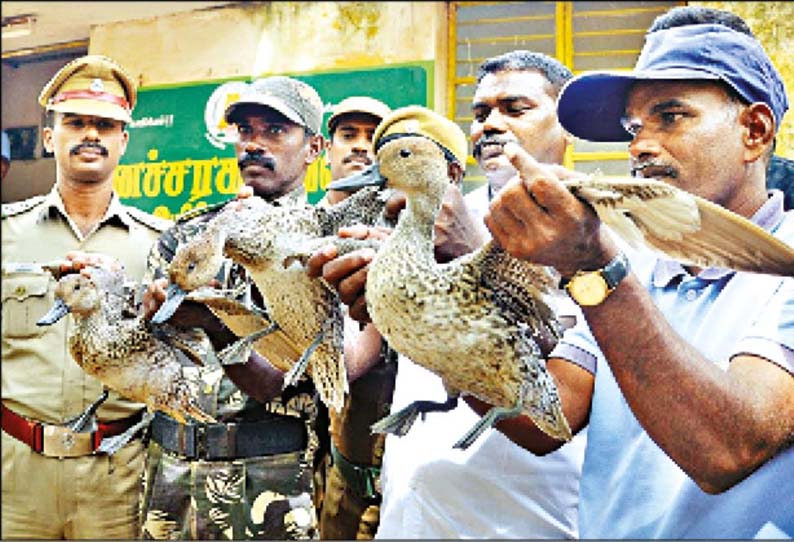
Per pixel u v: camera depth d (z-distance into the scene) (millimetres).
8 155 2133
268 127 1753
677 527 1234
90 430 1464
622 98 1326
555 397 1102
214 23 2031
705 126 1240
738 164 1266
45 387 1995
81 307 1321
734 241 965
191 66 2025
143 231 2002
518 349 1061
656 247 1006
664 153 1258
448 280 1055
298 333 1232
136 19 2047
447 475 1545
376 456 1780
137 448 2000
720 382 1047
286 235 1195
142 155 2053
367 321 1161
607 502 1319
